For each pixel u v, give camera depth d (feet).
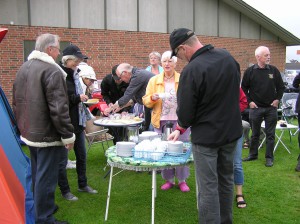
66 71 11.06
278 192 12.60
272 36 48.37
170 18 40.98
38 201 8.95
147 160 8.92
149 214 10.84
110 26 37.88
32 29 34.47
